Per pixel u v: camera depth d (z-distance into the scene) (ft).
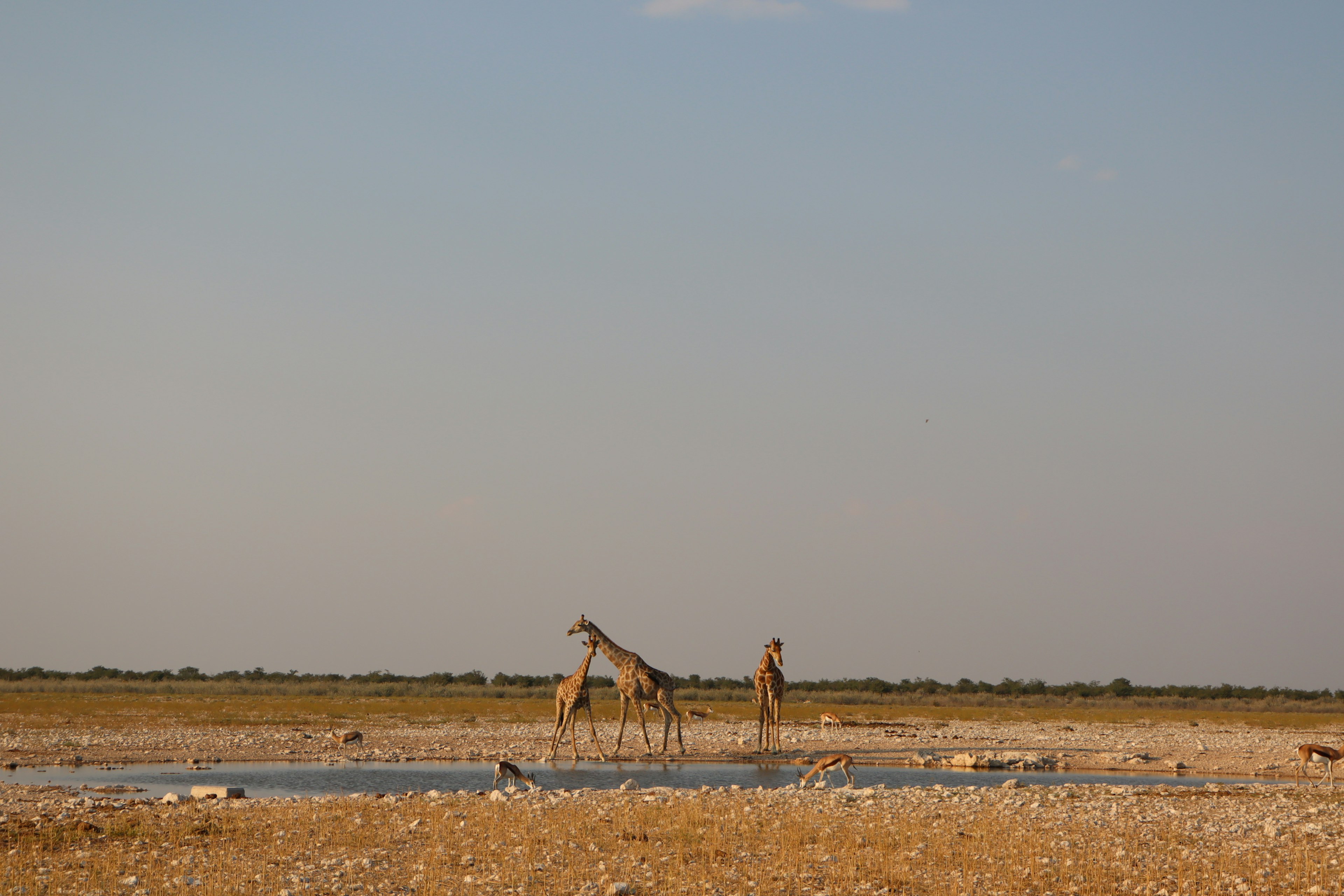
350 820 94.84
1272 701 473.26
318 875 73.92
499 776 118.62
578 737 204.03
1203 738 231.09
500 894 69.46
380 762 160.86
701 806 107.14
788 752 178.60
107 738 185.98
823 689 519.60
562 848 84.17
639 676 167.63
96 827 89.76
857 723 260.01
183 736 192.24
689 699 427.74
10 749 167.63
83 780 134.41
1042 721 297.12
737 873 76.79
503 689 468.75
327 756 165.78
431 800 111.04
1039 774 156.25
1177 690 510.17
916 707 378.32
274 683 494.59
